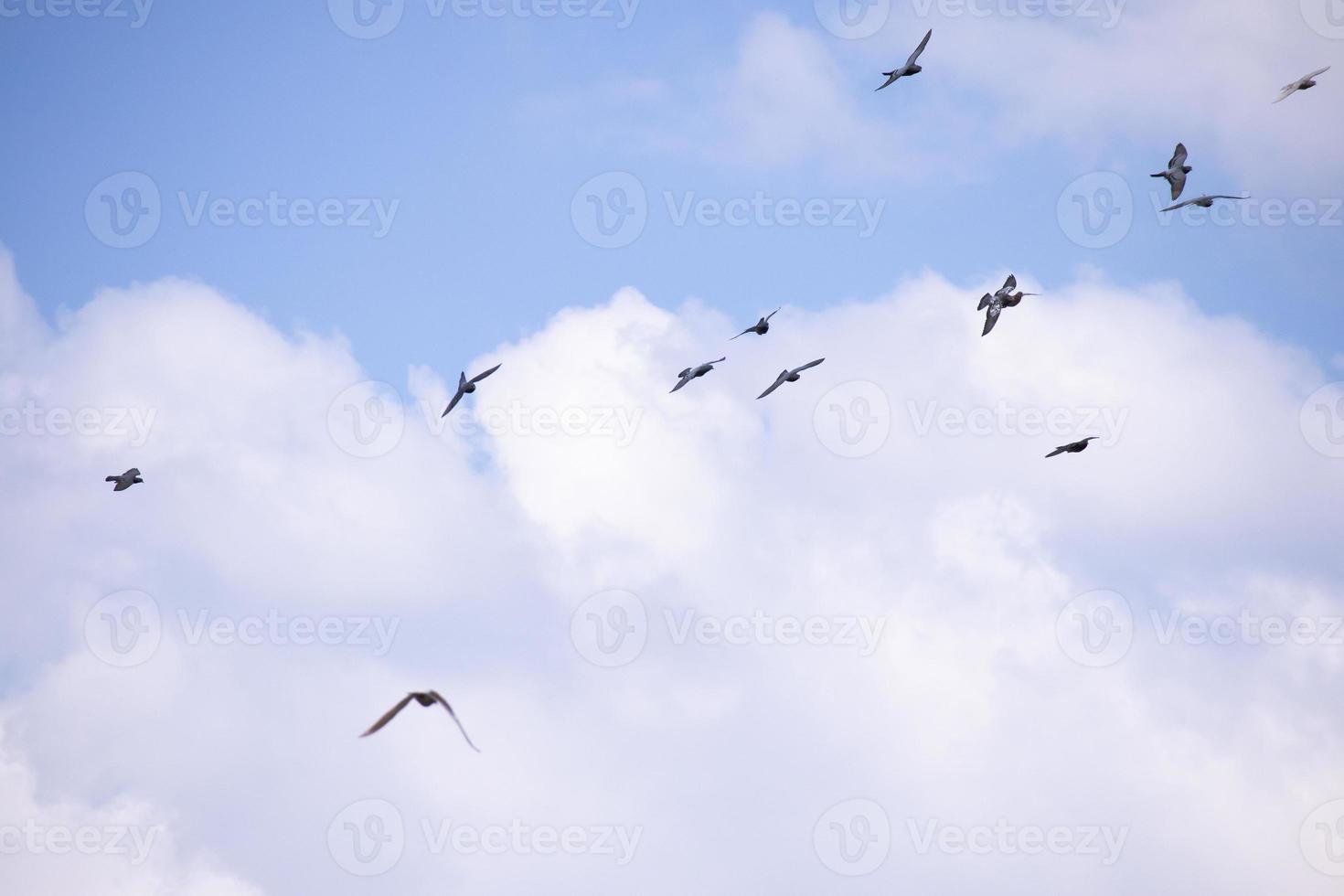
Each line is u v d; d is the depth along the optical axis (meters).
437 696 25.00
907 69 54.75
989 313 57.06
